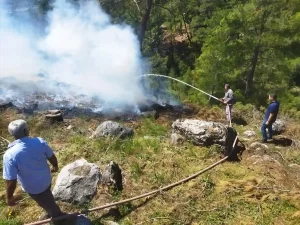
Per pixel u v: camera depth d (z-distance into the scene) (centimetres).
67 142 809
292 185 676
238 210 583
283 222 560
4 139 793
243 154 802
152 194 602
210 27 2244
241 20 1795
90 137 816
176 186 633
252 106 1480
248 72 1869
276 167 730
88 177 597
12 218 545
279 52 1884
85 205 568
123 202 564
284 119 1423
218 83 1816
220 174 685
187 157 740
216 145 770
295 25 1792
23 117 951
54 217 497
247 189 629
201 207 585
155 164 698
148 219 551
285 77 1972
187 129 804
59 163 693
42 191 462
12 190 438
